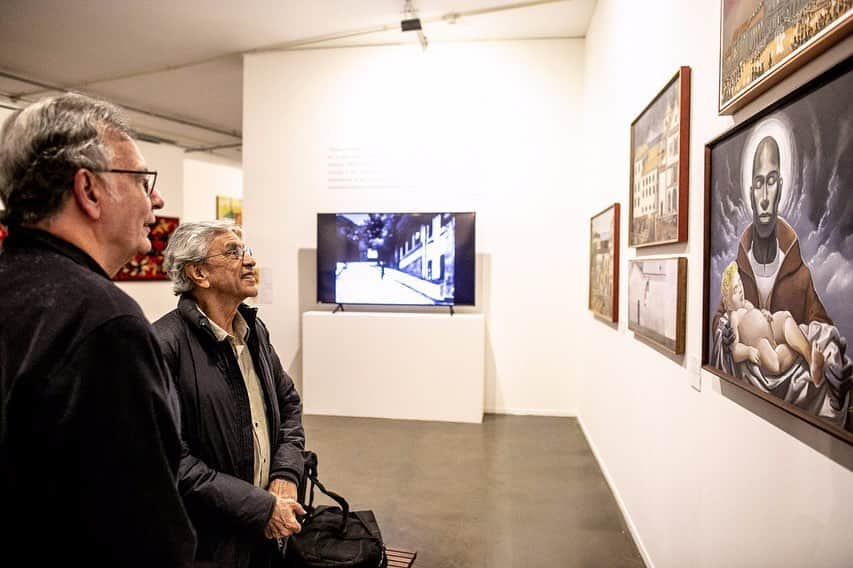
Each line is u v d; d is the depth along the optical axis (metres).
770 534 1.32
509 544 2.66
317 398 5.04
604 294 3.55
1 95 6.90
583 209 4.87
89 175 0.82
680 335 1.98
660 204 2.27
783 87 1.26
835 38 1.02
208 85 6.62
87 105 0.86
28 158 0.79
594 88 4.33
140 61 5.82
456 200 5.13
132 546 0.72
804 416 1.12
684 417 1.98
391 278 5.07
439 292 4.99
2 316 0.70
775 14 1.24
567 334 5.01
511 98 5.03
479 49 5.06
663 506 2.23
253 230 5.47
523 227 5.04
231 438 1.43
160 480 0.76
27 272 0.75
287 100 5.40
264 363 1.67
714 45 1.74
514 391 5.11
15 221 0.81
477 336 4.80
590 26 4.57
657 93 2.30
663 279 2.21
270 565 1.61
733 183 1.52
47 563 0.70
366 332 4.95
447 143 5.13
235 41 5.23
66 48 5.46
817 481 1.12
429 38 5.04
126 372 0.73
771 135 1.29
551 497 3.21
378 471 3.62
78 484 0.69
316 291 5.38
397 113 5.21
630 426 2.85
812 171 1.11
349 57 5.29
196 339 1.46
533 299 5.05
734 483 1.54
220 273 1.53
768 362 1.31
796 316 1.17
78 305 0.73
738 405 1.51
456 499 3.18
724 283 1.59
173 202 8.02
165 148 7.86
